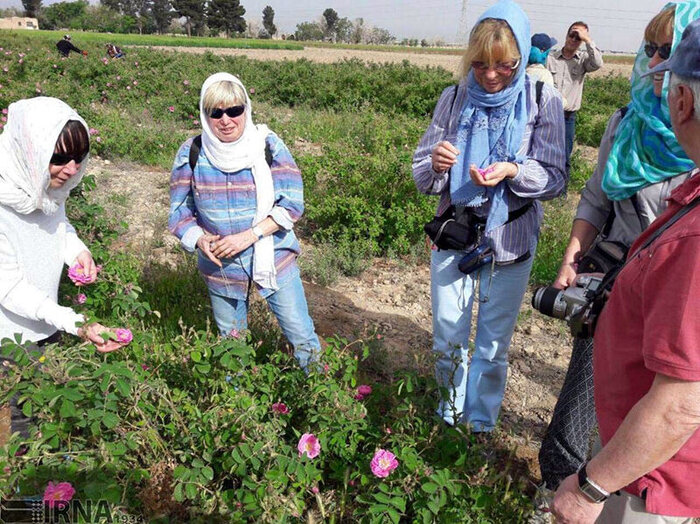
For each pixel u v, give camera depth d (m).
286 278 2.89
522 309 4.77
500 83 2.42
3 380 2.06
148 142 8.73
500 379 2.94
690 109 1.28
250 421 2.23
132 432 2.23
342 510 2.31
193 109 11.98
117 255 3.81
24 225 2.22
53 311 2.25
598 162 2.40
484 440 3.03
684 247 1.26
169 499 2.29
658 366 1.28
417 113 15.46
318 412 2.49
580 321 1.88
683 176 2.04
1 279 2.20
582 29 6.91
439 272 2.79
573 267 2.38
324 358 2.65
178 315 3.83
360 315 4.49
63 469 2.08
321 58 41.25
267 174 2.69
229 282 2.90
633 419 1.34
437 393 2.87
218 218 2.74
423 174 2.71
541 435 3.28
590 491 1.45
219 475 2.38
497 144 2.52
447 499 2.15
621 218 2.25
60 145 2.06
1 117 6.54
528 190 2.50
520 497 2.25
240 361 2.46
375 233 5.48
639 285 1.42
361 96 15.88
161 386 2.40
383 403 2.97
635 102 2.06
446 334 2.87
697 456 1.45
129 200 6.47
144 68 15.79
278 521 2.07
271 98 16.27
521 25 2.31
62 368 2.12
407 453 2.16
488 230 2.58
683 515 1.51
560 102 2.54
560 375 3.90
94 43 28.36
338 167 6.11
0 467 2.03
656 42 1.93
